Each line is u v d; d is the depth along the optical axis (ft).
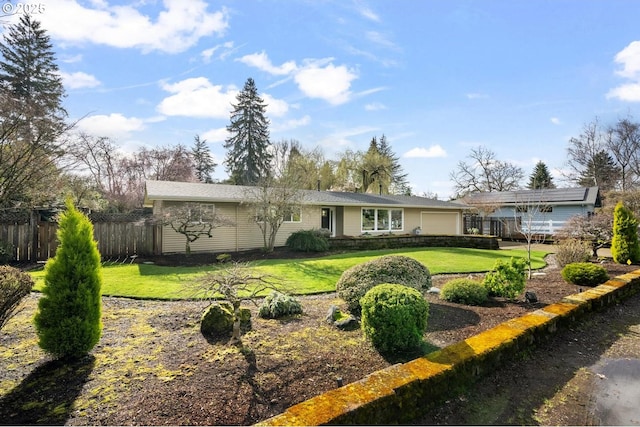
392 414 7.54
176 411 8.48
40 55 68.08
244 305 19.24
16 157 40.19
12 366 11.28
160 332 14.42
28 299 20.35
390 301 12.32
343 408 6.79
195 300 20.47
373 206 62.18
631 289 22.11
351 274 17.95
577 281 23.80
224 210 47.96
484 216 85.25
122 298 21.07
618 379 10.68
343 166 104.94
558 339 13.88
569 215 74.74
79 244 12.12
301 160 103.81
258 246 51.01
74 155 47.16
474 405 8.86
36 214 35.14
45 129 40.57
